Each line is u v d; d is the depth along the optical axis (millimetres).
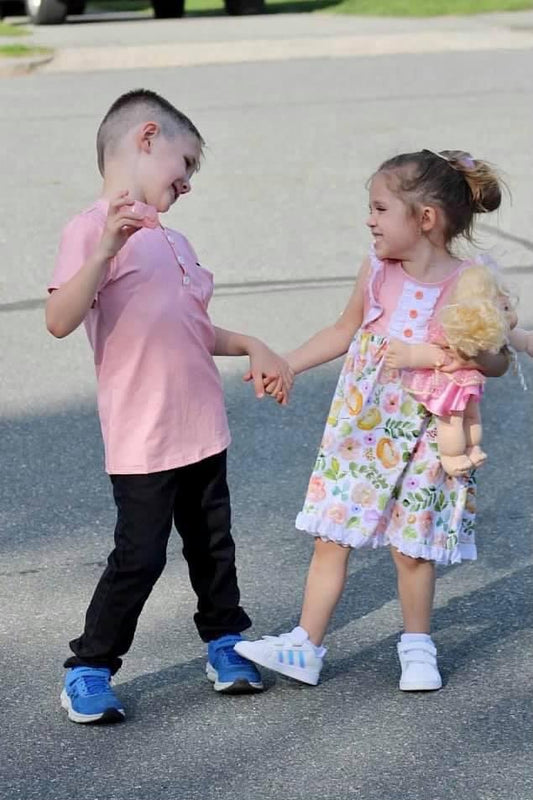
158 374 4336
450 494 4617
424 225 4504
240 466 6656
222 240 10664
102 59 21688
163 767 4184
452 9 27906
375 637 5027
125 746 4309
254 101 17188
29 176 13070
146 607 5270
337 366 8023
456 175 4504
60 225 11250
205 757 4238
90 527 6023
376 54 22406
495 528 5949
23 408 7477
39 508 6219
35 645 4996
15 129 15672
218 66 21234
